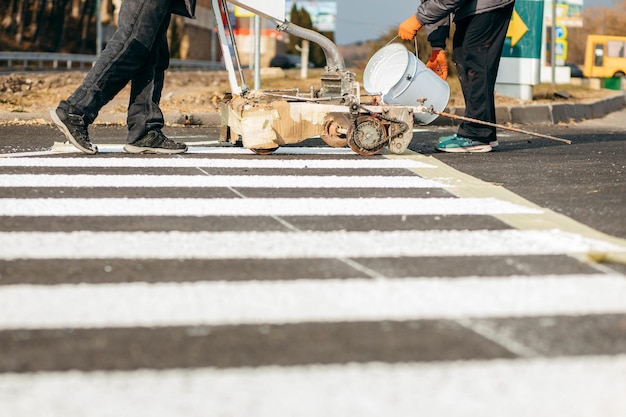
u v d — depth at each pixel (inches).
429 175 229.0
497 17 272.5
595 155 279.0
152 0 247.3
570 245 149.8
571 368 94.1
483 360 96.3
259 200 189.3
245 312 112.4
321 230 160.7
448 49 713.6
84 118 254.1
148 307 114.3
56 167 231.8
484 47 275.0
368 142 257.9
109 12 1895.9
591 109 562.6
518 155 276.5
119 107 426.3
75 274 130.1
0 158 248.1
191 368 94.0
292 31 263.0
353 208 182.2
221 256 140.9
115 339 102.5
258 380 90.8
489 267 135.2
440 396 86.9
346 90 257.6
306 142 297.6
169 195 193.8
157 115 261.7
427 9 263.4
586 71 1334.9
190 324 107.7
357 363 95.3
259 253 143.0
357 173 230.4
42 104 452.1
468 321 109.0
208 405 84.8
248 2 263.0
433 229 162.7
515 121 454.3
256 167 237.5
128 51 250.1
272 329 106.0
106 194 193.9
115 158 250.7
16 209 176.4
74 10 1775.3
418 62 262.2
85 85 251.8
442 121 426.6
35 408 84.0
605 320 109.7
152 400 85.9
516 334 104.4
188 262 137.2
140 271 131.9
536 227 165.0
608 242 152.4
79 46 1786.4
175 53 2222.0
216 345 100.7
